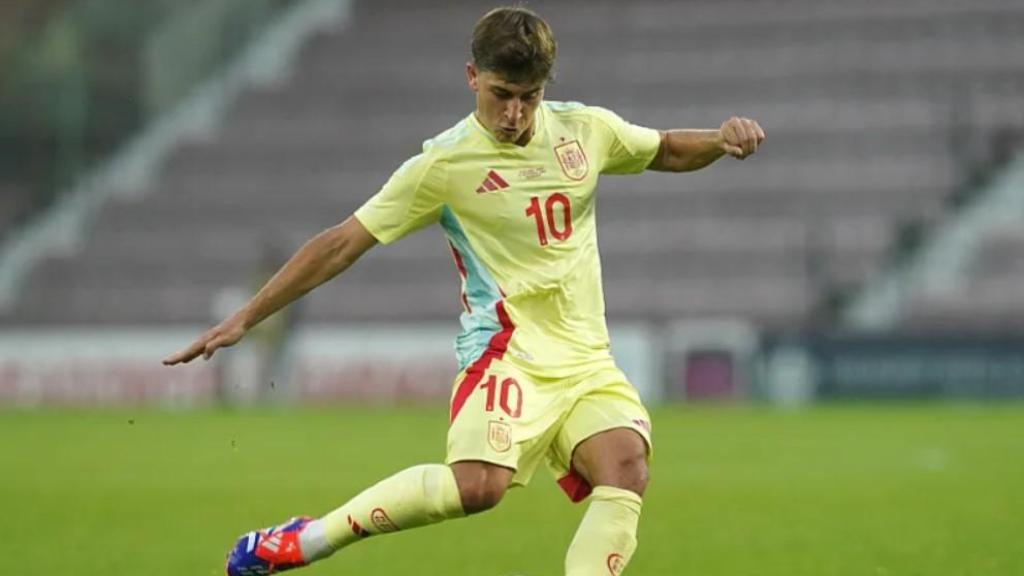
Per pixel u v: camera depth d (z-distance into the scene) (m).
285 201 138.62
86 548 36.34
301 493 51.06
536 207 21.95
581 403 22.16
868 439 74.38
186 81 146.25
